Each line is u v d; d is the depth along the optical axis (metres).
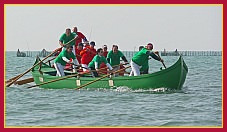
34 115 30.61
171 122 28.09
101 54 42.69
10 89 43.97
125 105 33.84
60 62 44.50
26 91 42.41
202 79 55.88
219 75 63.31
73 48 48.53
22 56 185.00
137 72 41.12
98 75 43.75
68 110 32.19
